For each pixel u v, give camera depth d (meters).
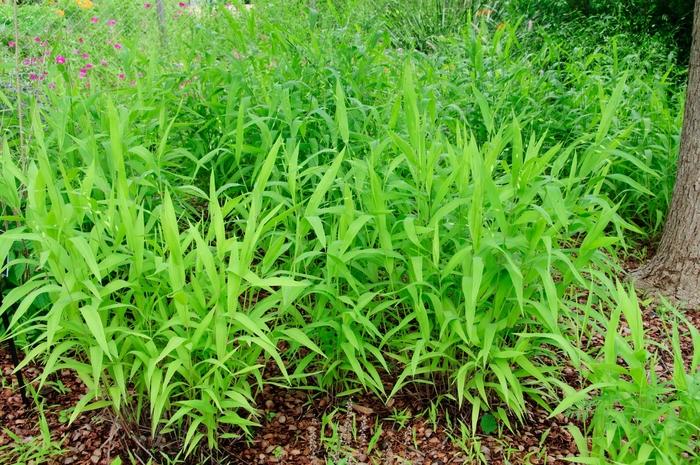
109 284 2.11
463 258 2.29
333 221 2.86
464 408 2.70
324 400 2.77
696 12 3.46
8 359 2.99
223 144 3.72
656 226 4.18
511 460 2.48
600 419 2.12
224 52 4.29
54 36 4.57
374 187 2.24
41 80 3.46
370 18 6.73
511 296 2.42
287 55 4.20
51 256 2.01
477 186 2.14
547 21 8.08
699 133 3.46
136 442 2.44
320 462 2.47
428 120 3.66
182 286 2.03
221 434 2.53
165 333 2.20
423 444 2.56
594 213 2.47
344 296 2.38
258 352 2.36
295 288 2.30
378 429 2.58
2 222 2.89
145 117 3.48
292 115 3.42
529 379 2.86
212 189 2.08
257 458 2.49
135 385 2.36
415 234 2.24
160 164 3.01
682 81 6.55
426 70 4.55
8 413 2.70
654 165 4.43
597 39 7.27
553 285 2.14
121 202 2.05
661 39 7.01
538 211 2.17
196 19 6.43
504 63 4.87
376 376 2.49
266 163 2.21
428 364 2.65
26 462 2.44
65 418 2.65
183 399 2.46
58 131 2.71
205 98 4.06
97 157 2.75
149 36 6.11
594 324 2.44
